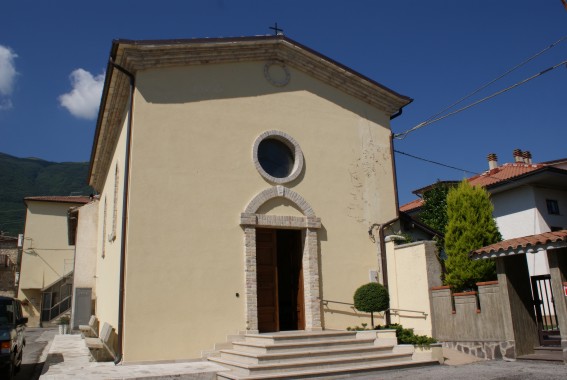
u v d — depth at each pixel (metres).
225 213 12.31
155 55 12.15
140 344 10.59
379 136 15.62
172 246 11.45
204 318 11.38
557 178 21.48
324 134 14.55
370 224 14.59
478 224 12.42
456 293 12.01
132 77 12.10
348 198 14.45
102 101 13.52
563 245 9.33
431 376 9.19
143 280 10.95
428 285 12.86
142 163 11.55
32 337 22.50
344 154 14.76
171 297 11.16
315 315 12.88
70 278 36.75
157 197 11.55
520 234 22.34
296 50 14.26
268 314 12.74
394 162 15.56
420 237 16.25
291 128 13.98
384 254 14.45
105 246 16.25
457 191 13.03
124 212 11.36
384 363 10.38
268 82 13.91
